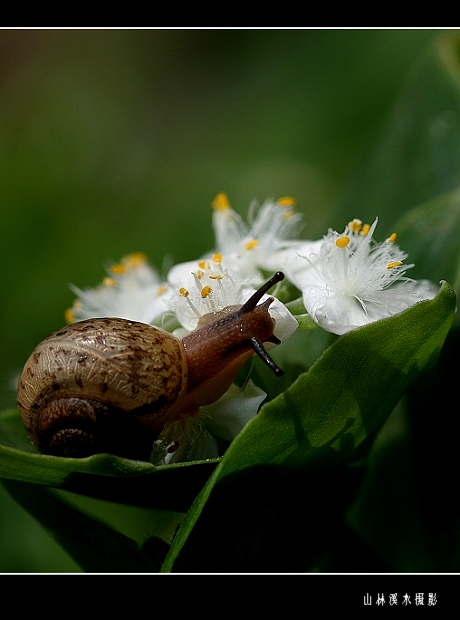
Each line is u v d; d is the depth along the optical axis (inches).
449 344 6.6
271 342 6.1
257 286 6.3
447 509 6.6
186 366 6.0
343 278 6.1
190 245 10.3
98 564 6.2
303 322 6.1
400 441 6.8
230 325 6.1
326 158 10.5
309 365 6.4
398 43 10.4
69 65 11.8
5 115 11.4
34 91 11.5
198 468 5.8
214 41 11.7
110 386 5.9
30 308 9.7
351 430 5.9
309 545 6.1
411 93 7.5
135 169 11.1
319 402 5.7
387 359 5.7
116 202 10.9
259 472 5.8
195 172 10.9
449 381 6.6
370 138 10.3
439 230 6.6
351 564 6.4
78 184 10.8
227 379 6.1
